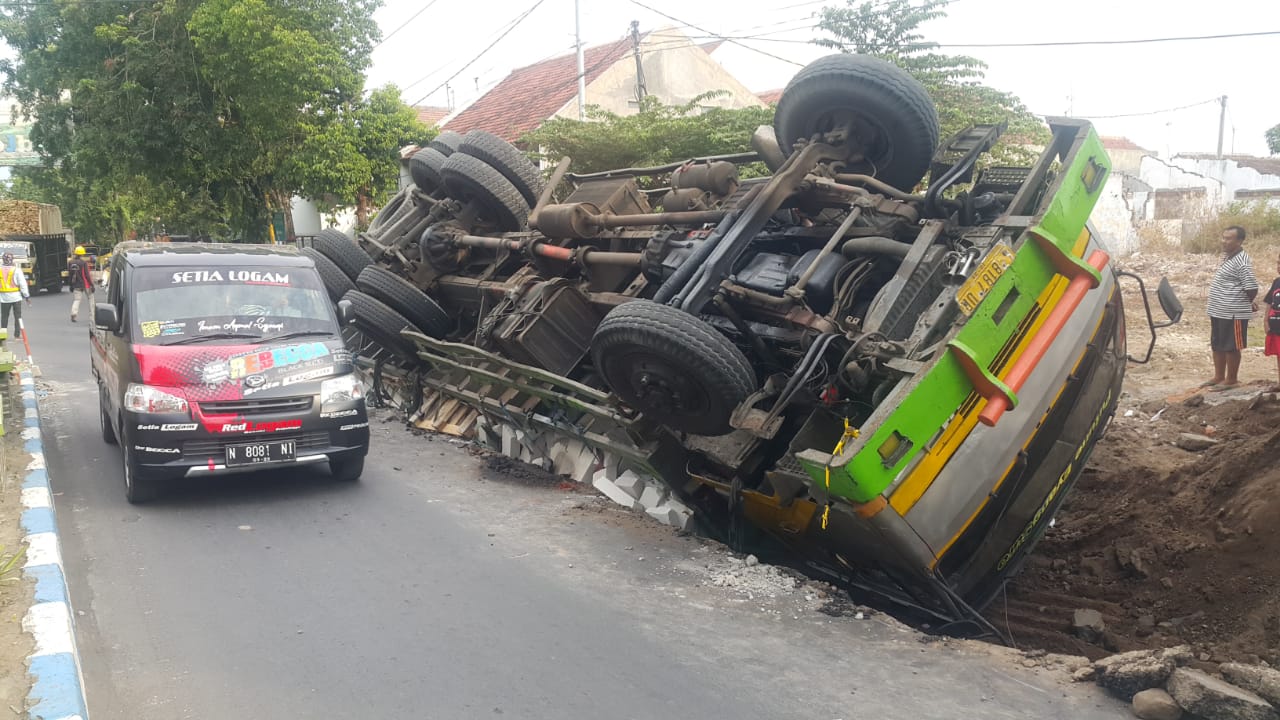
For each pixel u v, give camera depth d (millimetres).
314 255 11273
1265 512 6070
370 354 11445
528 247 8578
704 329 5301
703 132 15062
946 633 5562
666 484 6586
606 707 4004
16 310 16328
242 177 26062
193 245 8586
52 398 11352
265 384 6910
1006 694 4117
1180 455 8023
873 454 4512
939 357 4730
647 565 5781
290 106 21797
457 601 5168
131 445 6598
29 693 3734
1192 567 6148
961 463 5000
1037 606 6164
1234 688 3791
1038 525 6000
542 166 17719
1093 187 5676
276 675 4270
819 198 6359
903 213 5922
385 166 23172
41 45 25266
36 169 38562
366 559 5828
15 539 5586
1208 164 36156
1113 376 6434
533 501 7180
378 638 4680
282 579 5469
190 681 4207
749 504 6020
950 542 5074
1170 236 22672
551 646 4605
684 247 6770
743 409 5359
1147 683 3975
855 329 5457
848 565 5762
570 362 7785
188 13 22734
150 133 23750
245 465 6797
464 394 9047
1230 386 9430
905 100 6230
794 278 5828
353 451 7262
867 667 4398
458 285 10055
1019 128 13633
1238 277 9281
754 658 4492
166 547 6012
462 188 10438
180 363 6773
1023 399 5344
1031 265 5188
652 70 23172
